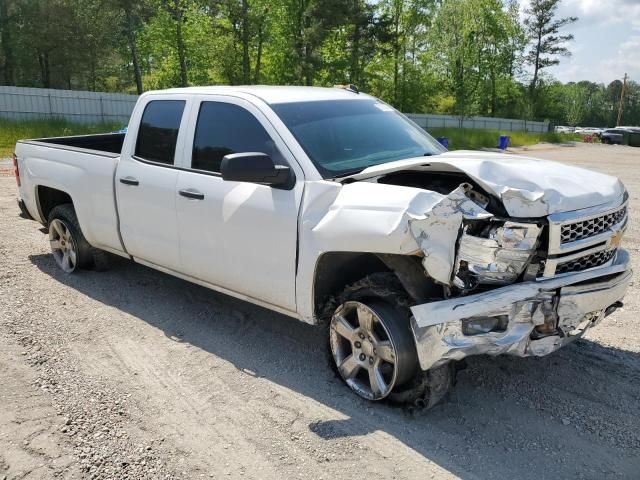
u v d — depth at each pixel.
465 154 3.81
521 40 60.19
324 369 4.05
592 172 3.71
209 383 3.86
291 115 4.06
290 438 3.26
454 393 3.72
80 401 3.59
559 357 4.25
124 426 3.35
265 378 3.93
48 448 3.11
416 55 49.66
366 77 45.91
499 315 3.00
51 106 30.72
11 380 3.81
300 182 3.71
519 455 3.11
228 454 3.11
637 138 45.12
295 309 3.80
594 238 3.22
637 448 3.19
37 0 42.22
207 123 4.42
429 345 3.09
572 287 3.12
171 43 41.44
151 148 4.85
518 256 3.04
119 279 5.89
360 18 39.78
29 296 5.36
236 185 4.06
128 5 43.31
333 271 3.67
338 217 3.39
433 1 44.84
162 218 4.63
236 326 4.79
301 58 38.50
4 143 21.14
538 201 3.02
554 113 68.81
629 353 4.34
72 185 5.55
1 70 45.88
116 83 53.59
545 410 3.55
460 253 2.98
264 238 3.84
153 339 4.52
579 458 3.10
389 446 3.18
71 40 43.69
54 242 6.17
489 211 3.10
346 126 4.20
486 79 58.50
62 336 4.53
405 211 3.07
